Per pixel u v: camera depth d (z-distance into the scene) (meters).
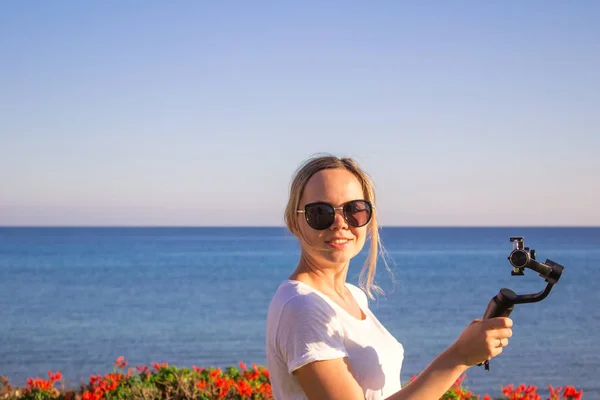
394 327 27.83
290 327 2.18
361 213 2.46
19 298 41.00
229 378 6.91
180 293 44.22
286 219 2.62
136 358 21.39
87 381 17.47
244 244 169.75
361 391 2.16
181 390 6.45
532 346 22.92
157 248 139.62
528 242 174.88
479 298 39.38
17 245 156.12
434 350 22.23
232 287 48.84
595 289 46.03
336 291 2.54
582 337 25.08
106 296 42.31
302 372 2.15
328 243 2.44
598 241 187.62
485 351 2.01
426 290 43.94
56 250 125.69
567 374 17.83
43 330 27.83
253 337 25.89
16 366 19.83
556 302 37.91
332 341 2.18
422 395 2.02
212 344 24.22
